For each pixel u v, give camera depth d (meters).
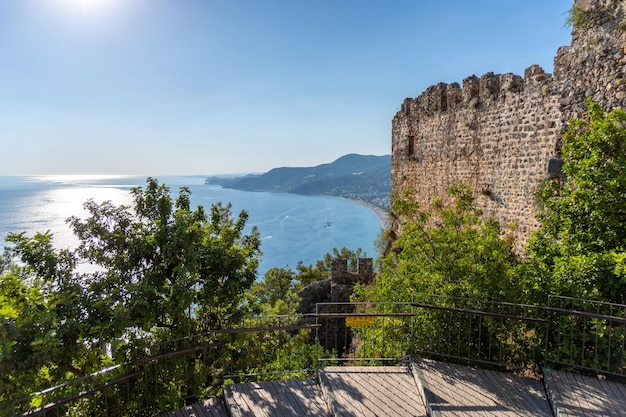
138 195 6.82
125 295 5.82
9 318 4.55
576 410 4.90
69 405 5.62
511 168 12.79
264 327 6.23
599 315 5.38
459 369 6.11
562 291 6.09
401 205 9.05
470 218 8.40
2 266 5.62
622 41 8.63
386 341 7.58
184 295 5.87
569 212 7.28
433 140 17.45
